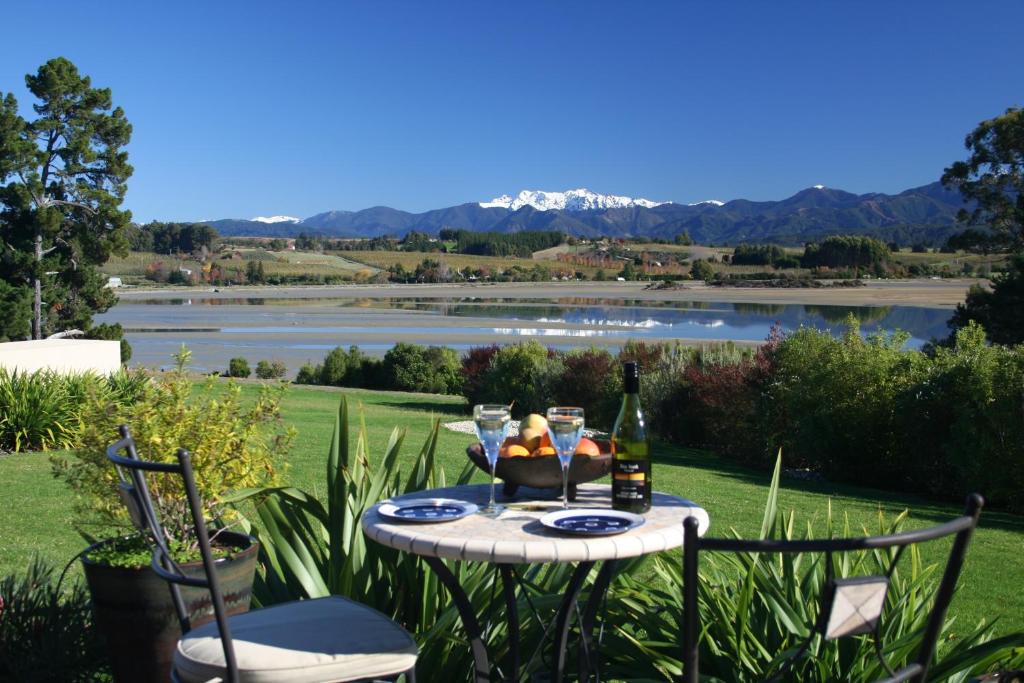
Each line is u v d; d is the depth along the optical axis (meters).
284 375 32.81
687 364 19.62
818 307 82.06
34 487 8.55
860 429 13.90
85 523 3.77
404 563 3.30
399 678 2.82
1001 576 7.04
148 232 193.12
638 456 2.71
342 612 2.71
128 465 2.33
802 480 14.02
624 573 3.48
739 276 161.25
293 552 3.35
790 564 3.33
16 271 32.19
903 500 12.02
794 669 2.86
